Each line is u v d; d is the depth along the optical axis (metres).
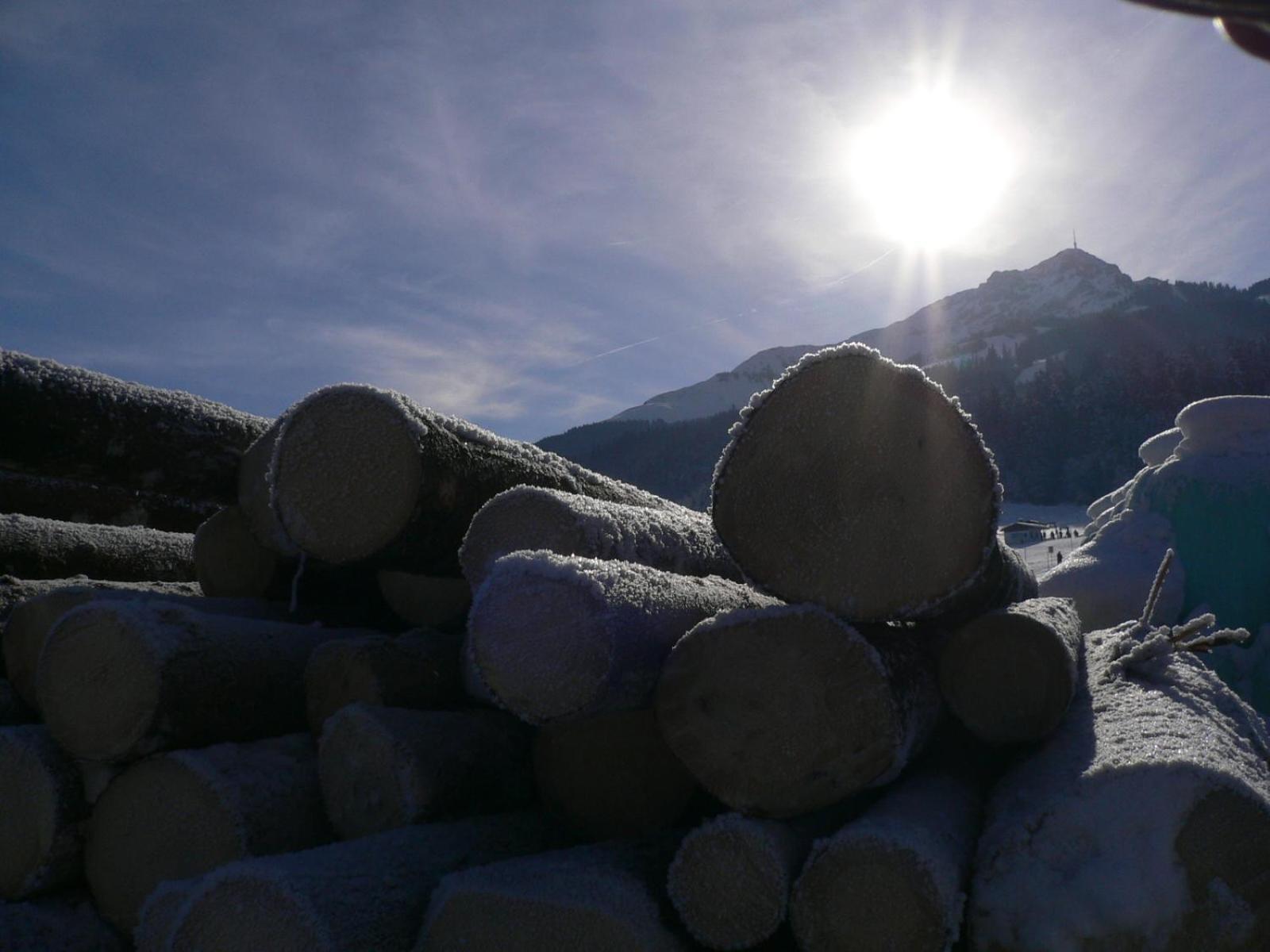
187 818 2.33
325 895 1.77
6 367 3.10
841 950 1.79
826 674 1.99
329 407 2.82
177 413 3.46
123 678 2.42
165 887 2.04
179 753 2.38
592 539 2.69
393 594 3.63
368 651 2.66
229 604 3.27
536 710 1.99
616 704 2.04
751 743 2.01
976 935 1.88
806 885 1.83
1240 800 1.85
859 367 2.21
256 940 1.74
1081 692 2.79
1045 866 1.89
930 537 2.13
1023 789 2.10
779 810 1.98
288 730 2.79
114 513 4.26
